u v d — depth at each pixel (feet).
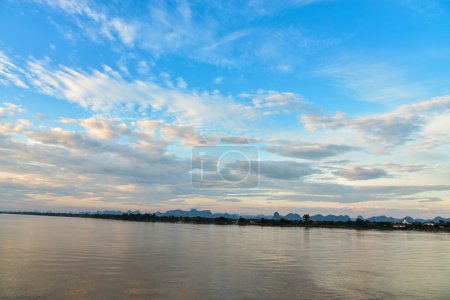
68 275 139.85
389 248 295.07
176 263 176.96
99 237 338.54
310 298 115.14
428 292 125.70
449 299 117.70
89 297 110.11
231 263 180.86
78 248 234.58
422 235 582.35
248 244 299.58
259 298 113.60
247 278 142.20
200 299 110.83
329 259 207.41
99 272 147.54
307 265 180.45
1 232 372.79
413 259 216.54
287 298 114.42
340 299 114.73
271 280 139.44
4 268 151.94
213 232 501.15
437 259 217.56
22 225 563.07
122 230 490.90
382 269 172.96
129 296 112.06
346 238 427.74
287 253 234.99
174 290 120.26
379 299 115.96
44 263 167.53
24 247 232.94
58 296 110.32
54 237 322.34
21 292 113.70
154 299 109.60
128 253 214.28
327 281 140.67
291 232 567.18
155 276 141.90
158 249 241.55
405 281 143.64
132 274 144.97
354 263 192.24
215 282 133.49
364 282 140.56
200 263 178.50
